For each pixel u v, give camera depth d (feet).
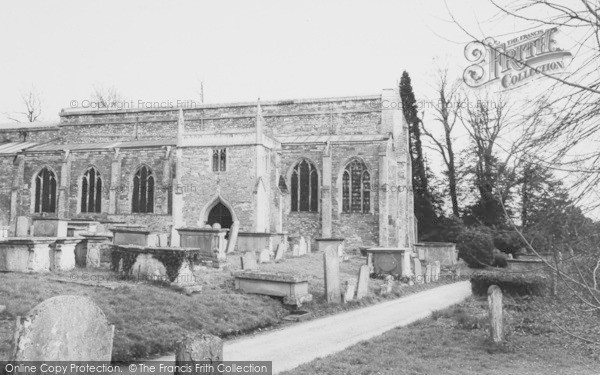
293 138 140.46
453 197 147.43
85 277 52.75
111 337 25.61
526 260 90.07
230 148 113.39
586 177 12.17
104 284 47.91
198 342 23.54
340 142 126.82
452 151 146.41
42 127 171.01
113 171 133.49
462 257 111.96
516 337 41.81
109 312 39.14
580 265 13.08
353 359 34.01
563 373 31.60
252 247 96.32
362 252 109.50
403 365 32.73
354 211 125.08
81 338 24.03
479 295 64.03
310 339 42.09
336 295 58.95
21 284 43.37
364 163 124.77
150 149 132.46
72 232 79.20
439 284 88.89
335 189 126.00
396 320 51.29
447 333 43.60
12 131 173.68
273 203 120.47
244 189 111.55
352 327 47.55
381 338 41.27
